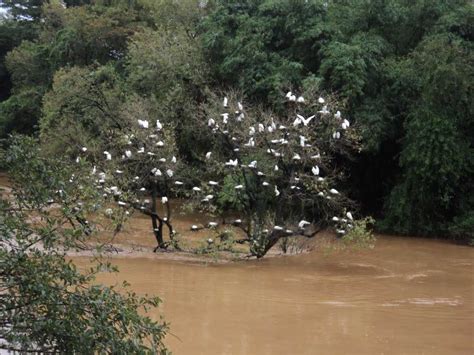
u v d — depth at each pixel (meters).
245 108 17.22
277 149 12.95
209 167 16.14
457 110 18.03
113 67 24.11
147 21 30.53
